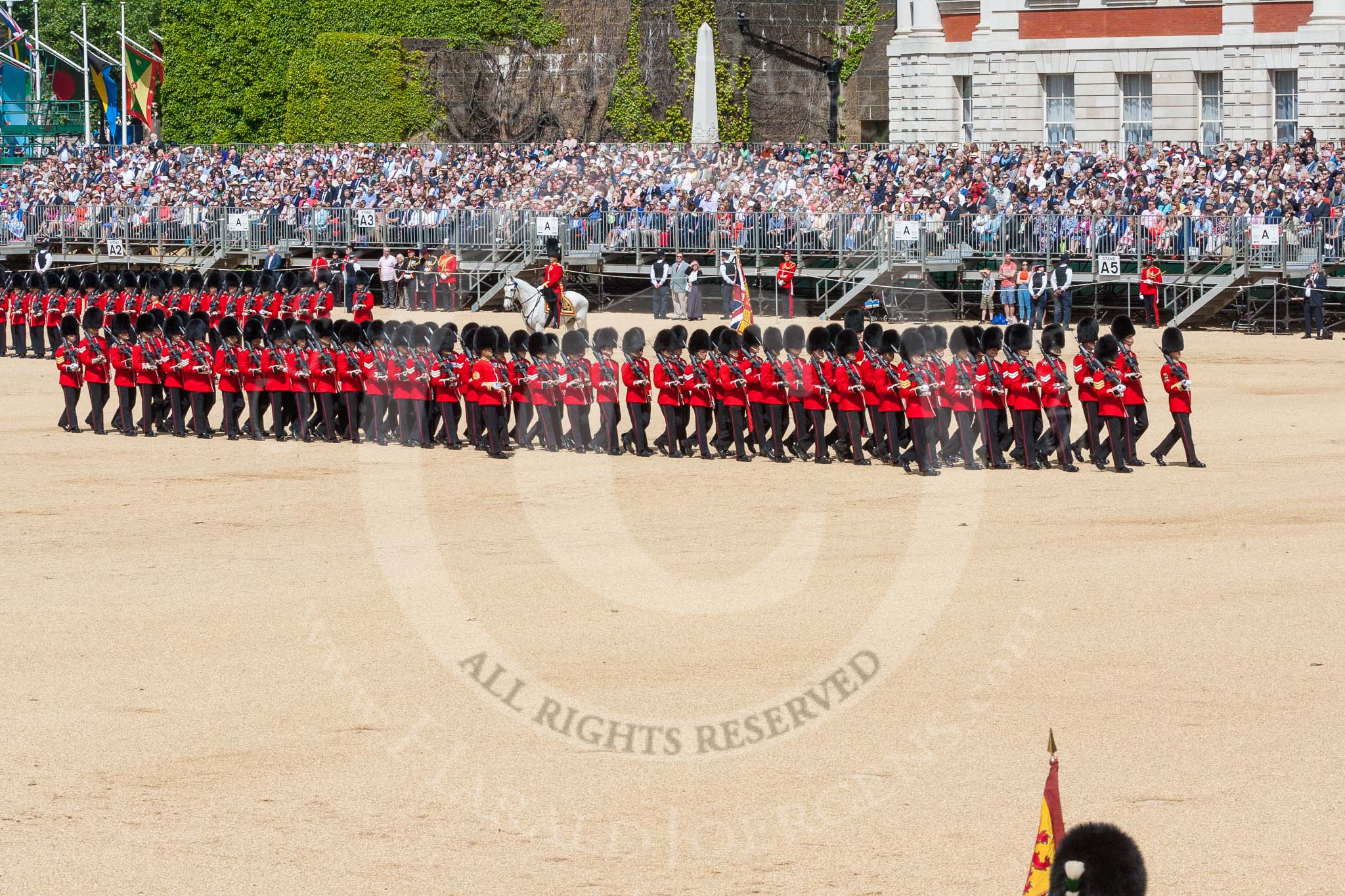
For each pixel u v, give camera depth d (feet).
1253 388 546.26
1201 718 213.05
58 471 427.33
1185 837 175.83
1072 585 282.77
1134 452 408.46
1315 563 295.07
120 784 194.80
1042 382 408.67
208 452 460.14
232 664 243.60
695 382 442.91
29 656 248.11
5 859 173.78
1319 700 218.79
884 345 422.00
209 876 169.07
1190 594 274.77
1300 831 176.65
